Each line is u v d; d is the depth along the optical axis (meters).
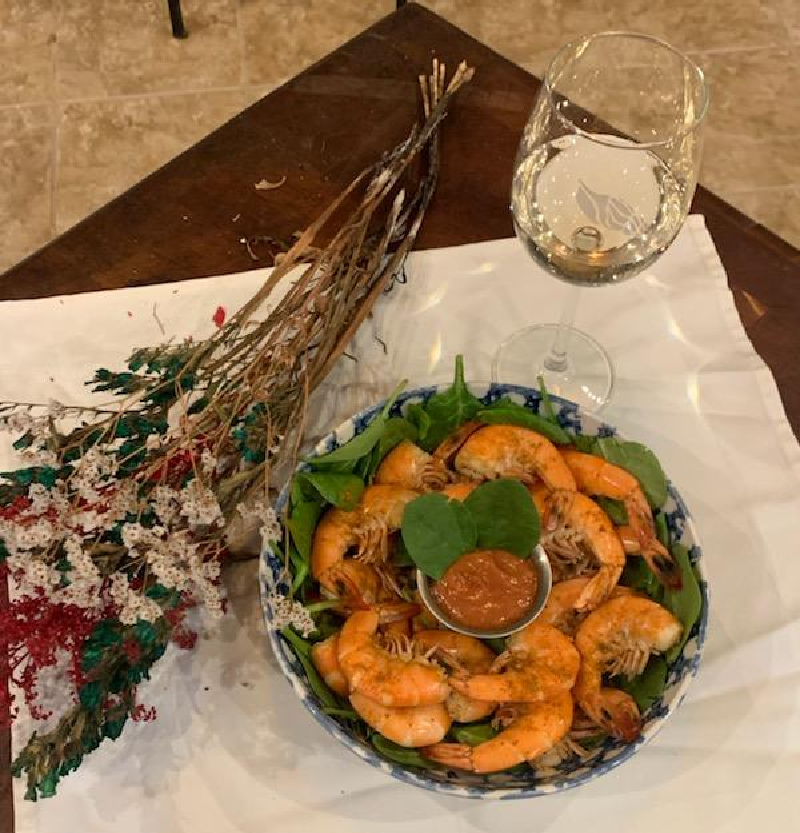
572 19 2.21
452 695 0.75
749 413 0.94
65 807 0.74
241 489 0.77
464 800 0.75
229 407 0.79
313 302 0.86
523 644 0.76
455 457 0.85
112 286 0.97
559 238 0.83
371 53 1.13
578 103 0.96
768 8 2.24
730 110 2.10
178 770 0.76
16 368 0.93
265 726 0.78
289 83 1.10
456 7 2.21
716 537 0.88
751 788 0.76
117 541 0.72
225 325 0.86
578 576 0.82
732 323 0.98
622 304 1.00
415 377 0.95
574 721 0.77
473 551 0.80
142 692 0.79
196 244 1.00
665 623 0.75
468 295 1.00
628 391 0.95
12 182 1.96
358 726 0.76
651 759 0.77
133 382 0.80
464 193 1.04
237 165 1.05
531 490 0.84
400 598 0.82
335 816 0.75
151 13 2.17
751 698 0.80
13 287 0.97
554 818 0.75
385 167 0.99
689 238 1.03
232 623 0.82
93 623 0.69
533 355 0.97
